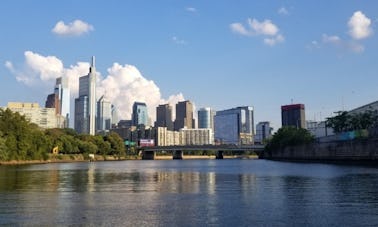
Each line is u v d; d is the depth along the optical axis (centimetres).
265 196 5062
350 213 3747
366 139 16762
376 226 3178
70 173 10894
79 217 3578
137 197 5016
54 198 4916
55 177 9006
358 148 17462
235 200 4694
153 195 5231
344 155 18938
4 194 5350
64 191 5750
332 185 6450
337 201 4544
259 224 3278
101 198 4922
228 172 11262
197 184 6981
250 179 8119
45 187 6412
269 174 9844
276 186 6438
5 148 18838
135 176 9506
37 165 18462
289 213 3762
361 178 7869
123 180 8069
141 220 3447
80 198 4909
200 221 3406
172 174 10388
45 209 4025
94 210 3959
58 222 3356
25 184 6994
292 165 16250
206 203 4447
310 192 5472
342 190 5669
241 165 18138
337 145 19750
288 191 5628
